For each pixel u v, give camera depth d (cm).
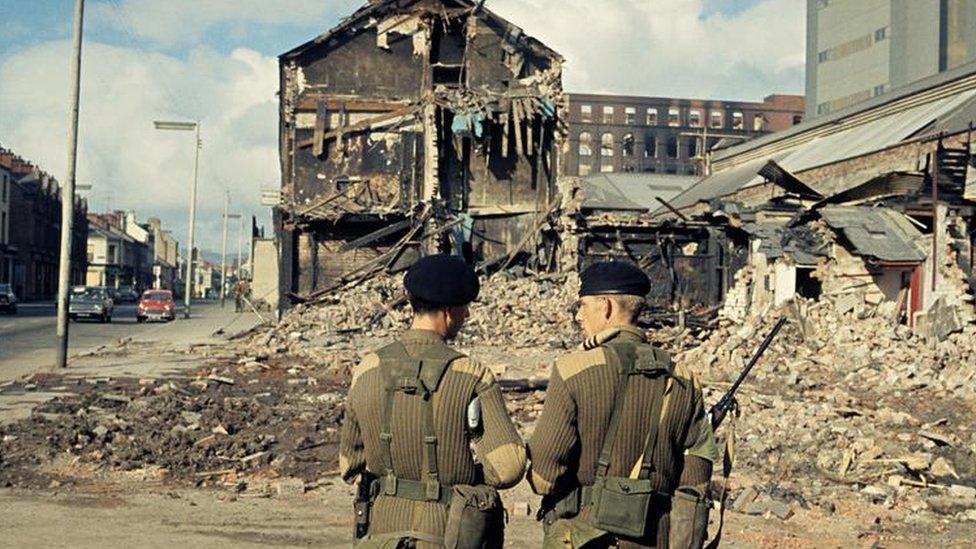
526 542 773
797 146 5659
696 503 347
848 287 2712
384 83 3772
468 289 358
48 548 715
